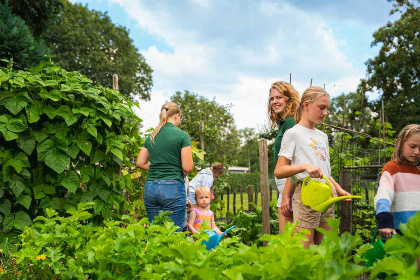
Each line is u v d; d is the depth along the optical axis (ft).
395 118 83.56
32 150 9.60
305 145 7.48
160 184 10.08
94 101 10.71
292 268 3.07
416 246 3.04
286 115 9.46
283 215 8.43
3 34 16.81
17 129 9.30
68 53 75.66
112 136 11.07
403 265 2.87
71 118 9.93
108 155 11.19
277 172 7.30
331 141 18.13
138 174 15.79
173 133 10.35
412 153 6.57
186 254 3.46
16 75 9.62
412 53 81.25
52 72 10.57
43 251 6.18
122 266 4.74
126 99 11.89
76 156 10.61
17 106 9.34
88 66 77.92
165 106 11.03
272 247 3.51
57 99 9.77
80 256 5.12
